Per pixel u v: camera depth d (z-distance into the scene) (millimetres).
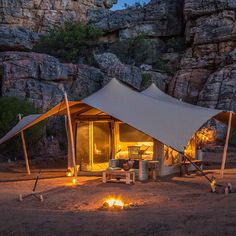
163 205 8719
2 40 44719
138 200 9516
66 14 57000
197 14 47688
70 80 41750
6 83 36750
